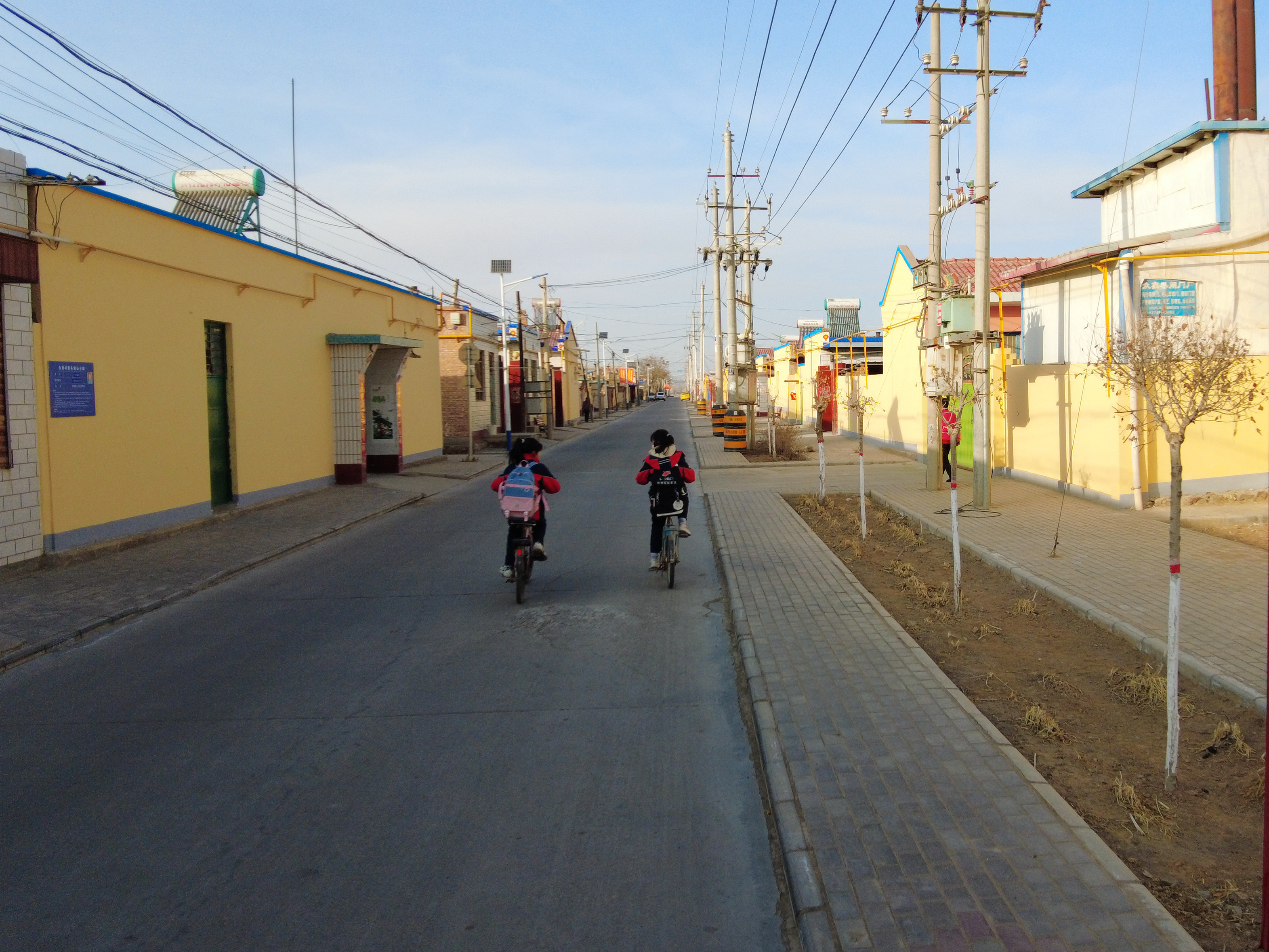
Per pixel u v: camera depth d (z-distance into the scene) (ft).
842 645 22.71
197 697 21.31
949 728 17.07
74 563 35.63
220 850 14.03
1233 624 22.98
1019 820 13.43
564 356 175.73
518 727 18.99
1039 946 10.41
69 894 12.85
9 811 15.60
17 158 32.78
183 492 43.96
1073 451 46.09
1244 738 16.56
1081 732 17.30
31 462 33.86
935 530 38.93
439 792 15.92
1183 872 12.29
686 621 27.27
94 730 19.36
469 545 41.60
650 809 15.12
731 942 11.46
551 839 14.17
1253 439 41.14
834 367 114.01
